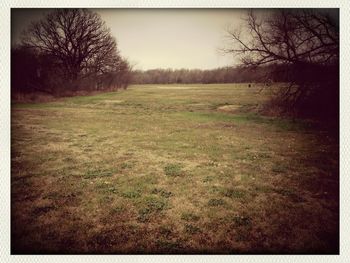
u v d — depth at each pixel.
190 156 10.72
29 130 15.60
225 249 5.30
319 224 6.00
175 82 106.38
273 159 10.28
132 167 9.41
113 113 23.64
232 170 9.13
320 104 17.94
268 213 6.38
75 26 38.38
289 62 18.28
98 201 6.89
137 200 6.95
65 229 5.75
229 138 13.78
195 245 5.36
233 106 27.17
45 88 36.62
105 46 43.72
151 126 17.36
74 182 8.05
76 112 23.83
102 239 5.47
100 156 10.70
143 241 5.43
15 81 32.47
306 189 7.66
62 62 40.19
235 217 6.20
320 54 16.72
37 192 7.37
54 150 11.48
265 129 15.94
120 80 59.12
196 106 28.70
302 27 16.77
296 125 16.73
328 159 10.22
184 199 7.03
